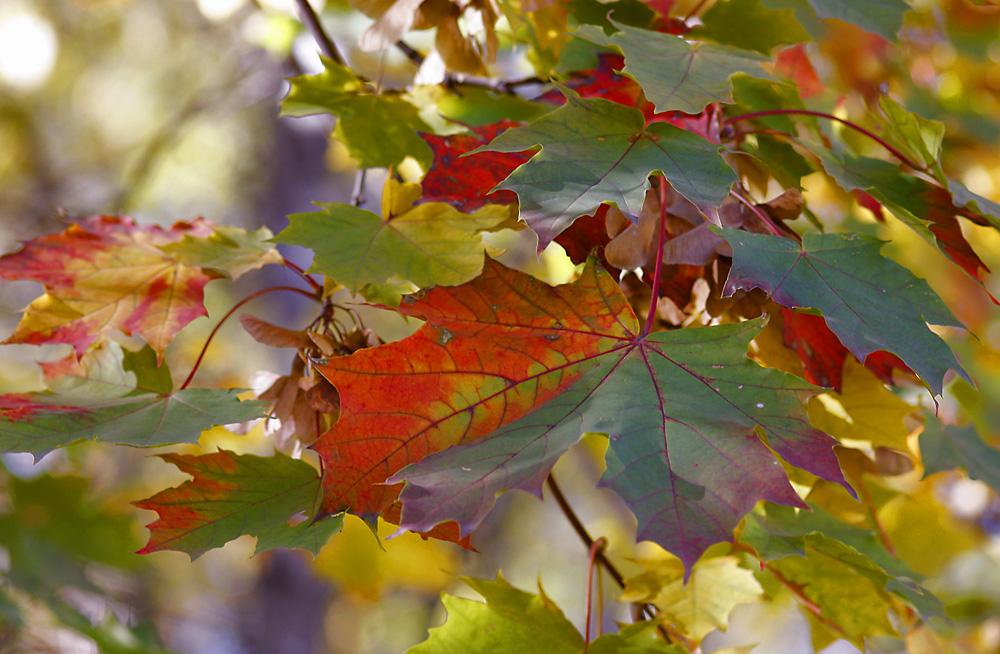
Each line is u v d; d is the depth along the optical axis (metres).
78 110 3.69
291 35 1.50
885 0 1.05
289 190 2.56
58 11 3.33
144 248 1.04
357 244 0.99
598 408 0.94
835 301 0.96
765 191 1.06
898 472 1.05
